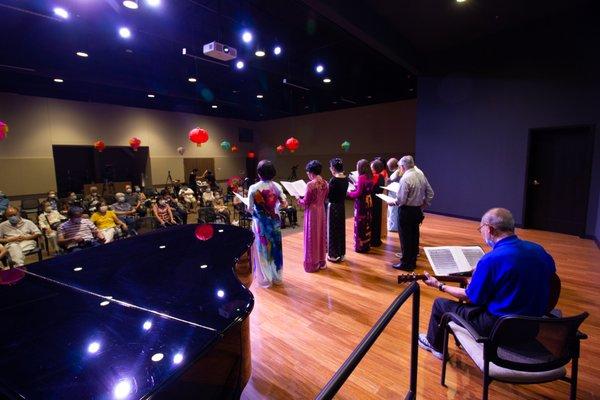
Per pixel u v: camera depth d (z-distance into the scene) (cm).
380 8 460
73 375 93
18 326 125
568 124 499
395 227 536
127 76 661
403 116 1038
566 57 493
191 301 147
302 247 471
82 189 1066
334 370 202
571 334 138
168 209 608
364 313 272
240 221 679
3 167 793
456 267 197
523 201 558
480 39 582
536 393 179
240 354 137
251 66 650
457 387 184
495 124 580
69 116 895
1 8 391
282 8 454
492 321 157
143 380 91
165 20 451
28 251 437
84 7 396
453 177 647
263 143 1486
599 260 391
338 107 1182
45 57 520
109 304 144
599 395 176
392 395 180
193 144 1220
